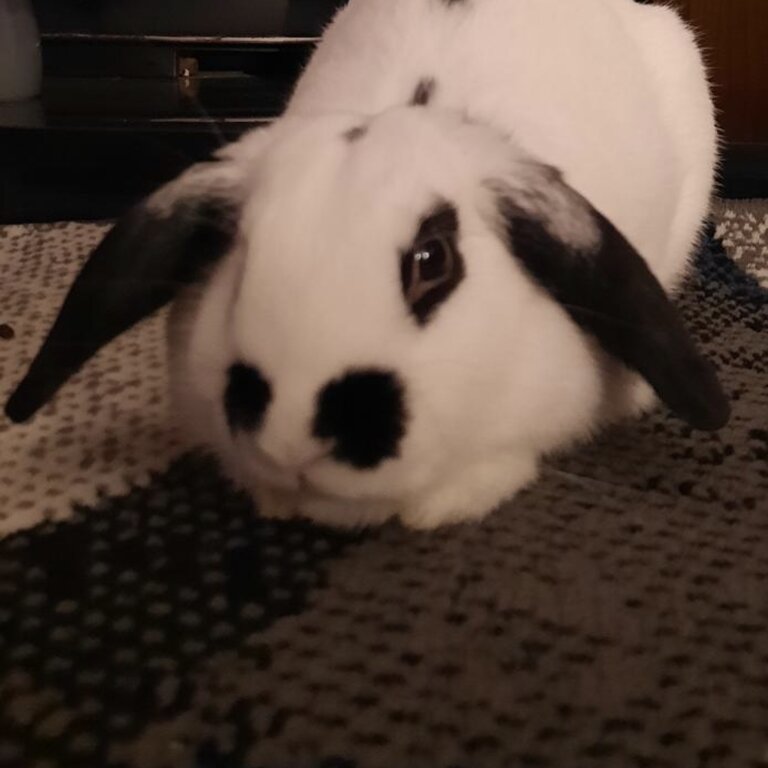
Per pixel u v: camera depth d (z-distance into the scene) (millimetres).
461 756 281
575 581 349
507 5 431
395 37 424
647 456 426
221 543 371
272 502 378
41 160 783
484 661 313
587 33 442
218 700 299
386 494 323
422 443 313
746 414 457
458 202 335
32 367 358
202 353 335
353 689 303
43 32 886
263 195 330
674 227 492
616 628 327
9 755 280
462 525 379
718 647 319
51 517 385
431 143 342
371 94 403
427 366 311
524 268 351
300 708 297
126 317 354
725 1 858
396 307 308
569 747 282
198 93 852
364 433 302
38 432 441
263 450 308
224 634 326
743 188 834
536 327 350
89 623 330
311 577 353
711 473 415
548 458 411
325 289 302
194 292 365
